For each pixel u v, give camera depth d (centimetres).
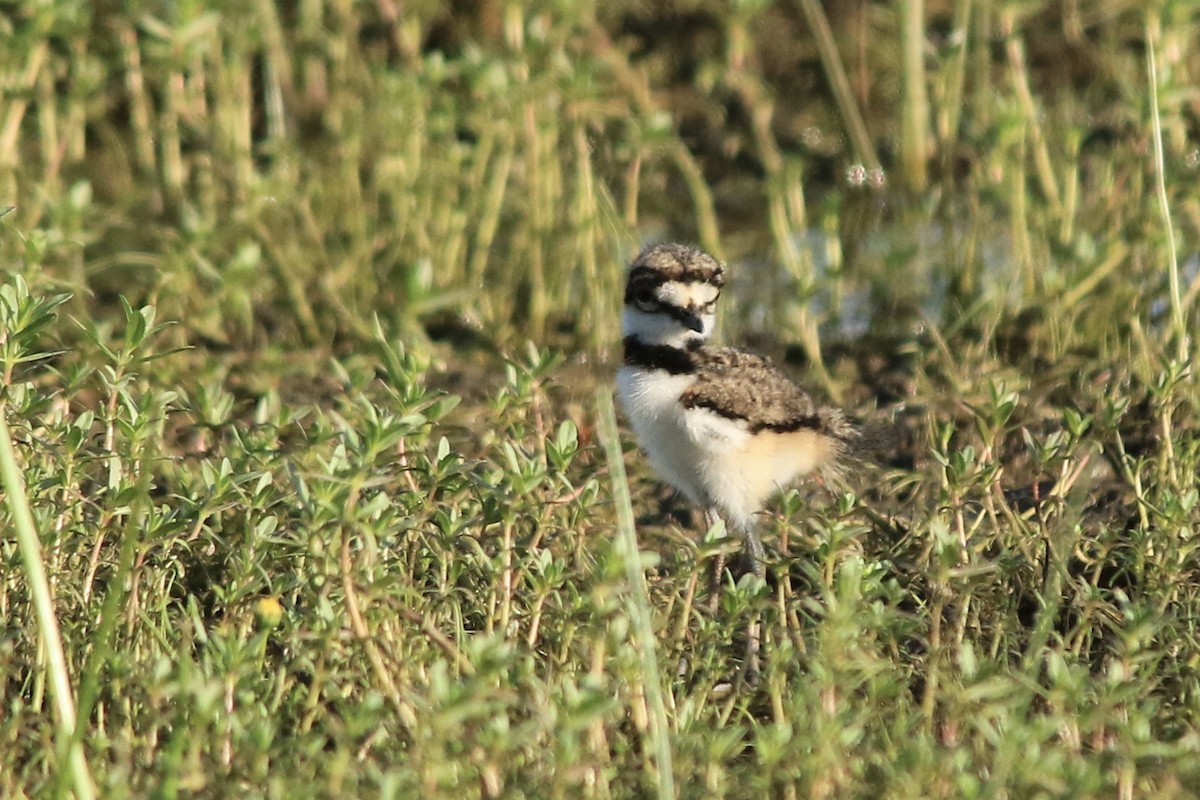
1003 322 1334
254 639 743
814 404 1052
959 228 1543
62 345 1175
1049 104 1698
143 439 880
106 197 1540
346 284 1403
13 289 855
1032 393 1238
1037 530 949
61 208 1278
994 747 723
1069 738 731
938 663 794
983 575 868
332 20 1664
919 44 1575
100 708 779
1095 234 1404
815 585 947
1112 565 980
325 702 777
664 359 1016
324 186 1498
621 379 1038
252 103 1662
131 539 720
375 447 761
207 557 919
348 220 1455
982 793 650
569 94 1459
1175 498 895
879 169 1598
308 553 809
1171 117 1395
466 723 710
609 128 1636
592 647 761
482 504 870
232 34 1528
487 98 1447
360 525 757
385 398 1183
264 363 1278
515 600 862
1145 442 1161
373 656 751
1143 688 770
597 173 1582
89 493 973
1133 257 1320
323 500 764
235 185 1477
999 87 1731
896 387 1309
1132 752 686
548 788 701
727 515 1027
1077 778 657
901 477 1077
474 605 877
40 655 795
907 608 948
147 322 891
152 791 666
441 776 678
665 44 1789
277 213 1434
